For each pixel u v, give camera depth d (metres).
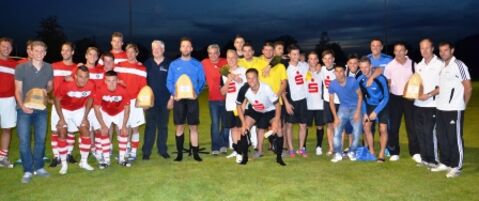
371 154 7.33
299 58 7.70
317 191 5.45
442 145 6.46
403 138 9.50
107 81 6.75
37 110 6.18
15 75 5.94
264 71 7.34
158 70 7.50
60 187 5.74
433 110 6.64
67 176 6.34
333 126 7.72
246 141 7.09
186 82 7.15
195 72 7.39
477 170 6.49
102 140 6.87
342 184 5.76
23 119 6.03
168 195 5.34
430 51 6.67
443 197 5.18
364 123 7.32
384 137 7.12
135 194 5.39
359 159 7.26
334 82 7.17
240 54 8.18
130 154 7.42
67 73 6.96
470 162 7.00
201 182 5.92
